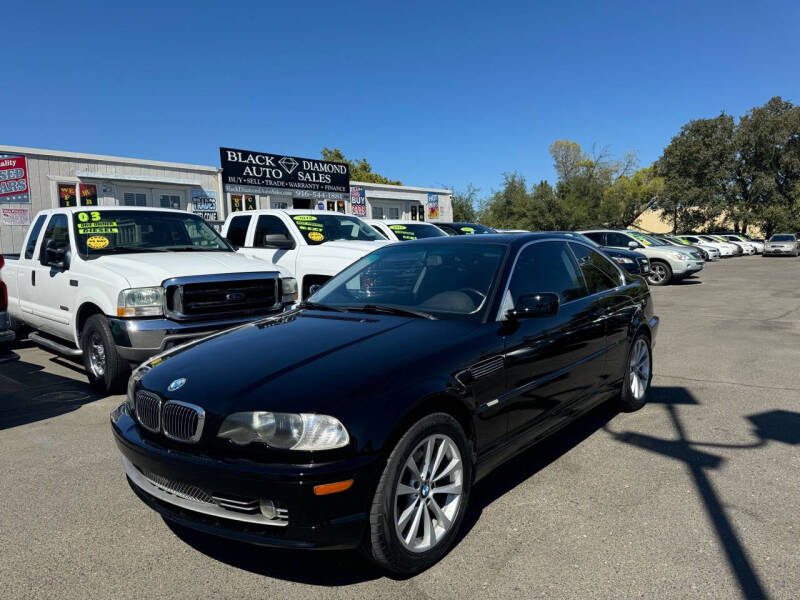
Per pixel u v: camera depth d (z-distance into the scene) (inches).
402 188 1071.6
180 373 113.6
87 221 251.0
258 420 96.3
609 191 2245.3
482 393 118.3
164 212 276.7
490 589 99.0
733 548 110.0
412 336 119.9
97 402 214.2
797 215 1925.4
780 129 1968.5
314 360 109.9
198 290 215.6
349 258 308.0
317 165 855.1
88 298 220.1
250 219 376.8
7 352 205.8
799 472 144.4
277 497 93.1
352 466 93.7
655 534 115.7
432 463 108.5
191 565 108.4
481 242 158.1
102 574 105.8
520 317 131.2
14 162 494.0
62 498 136.9
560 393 146.3
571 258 172.7
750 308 456.4
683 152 2128.4
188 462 100.2
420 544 105.0
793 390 219.1
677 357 279.3
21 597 99.0
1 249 588.7
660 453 158.6
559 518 123.4
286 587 101.0
